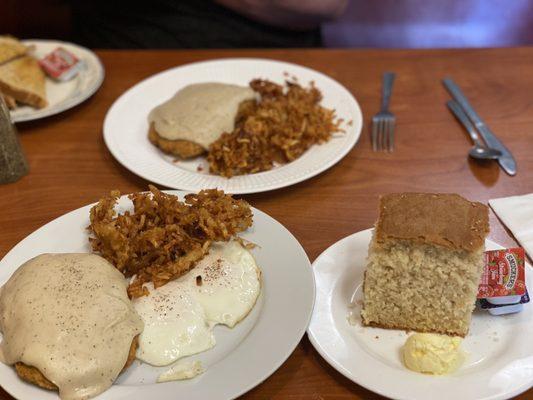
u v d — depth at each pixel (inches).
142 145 20.0
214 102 20.3
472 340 13.1
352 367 12.1
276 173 18.3
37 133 21.2
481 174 18.6
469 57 25.1
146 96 22.4
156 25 32.3
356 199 17.8
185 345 12.9
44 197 18.3
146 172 18.2
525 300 13.4
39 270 13.2
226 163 18.4
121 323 12.4
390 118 20.9
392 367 12.3
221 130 19.7
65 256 13.8
